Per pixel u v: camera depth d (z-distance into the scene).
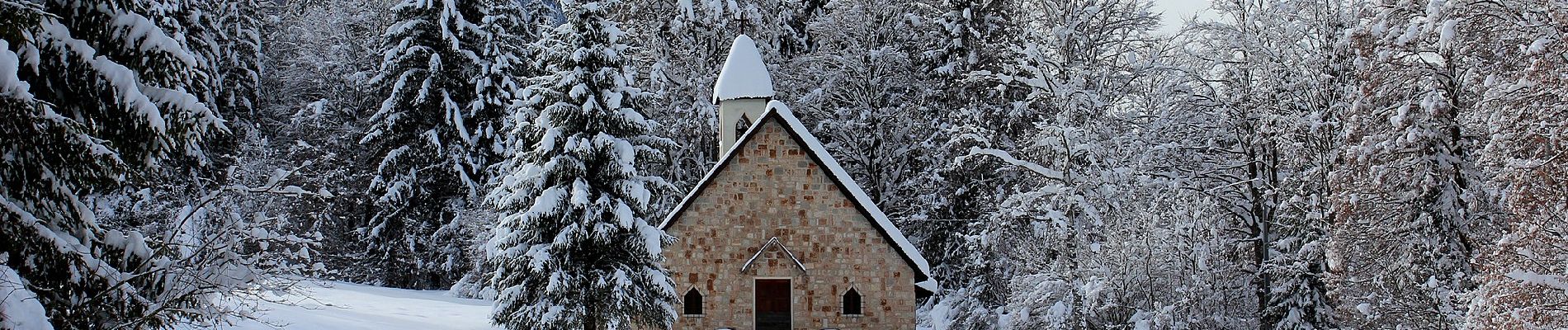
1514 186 16.77
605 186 23.84
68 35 10.77
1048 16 31.84
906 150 37.09
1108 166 28.78
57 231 10.69
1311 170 25.25
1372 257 22.36
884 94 38.69
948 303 34.00
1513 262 16.70
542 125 23.58
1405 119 20.77
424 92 38.78
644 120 24.17
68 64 10.79
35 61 10.28
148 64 11.38
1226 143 29.39
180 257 11.81
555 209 23.17
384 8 45.19
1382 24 20.56
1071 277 24.97
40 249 10.33
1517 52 18.75
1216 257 24.88
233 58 32.00
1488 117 19.14
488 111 39.69
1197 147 29.28
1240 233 28.80
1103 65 31.55
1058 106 31.30
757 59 30.08
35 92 10.89
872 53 37.53
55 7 11.05
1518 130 17.70
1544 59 16.22
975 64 34.44
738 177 26.80
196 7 21.56
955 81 34.66
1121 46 31.73
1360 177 21.44
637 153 24.33
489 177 39.34
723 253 26.58
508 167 31.33
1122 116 31.55
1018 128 33.34
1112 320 24.66
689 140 37.06
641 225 23.42
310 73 49.25
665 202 34.06
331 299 29.14
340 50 47.81
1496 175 18.38
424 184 40.56
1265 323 26.58
